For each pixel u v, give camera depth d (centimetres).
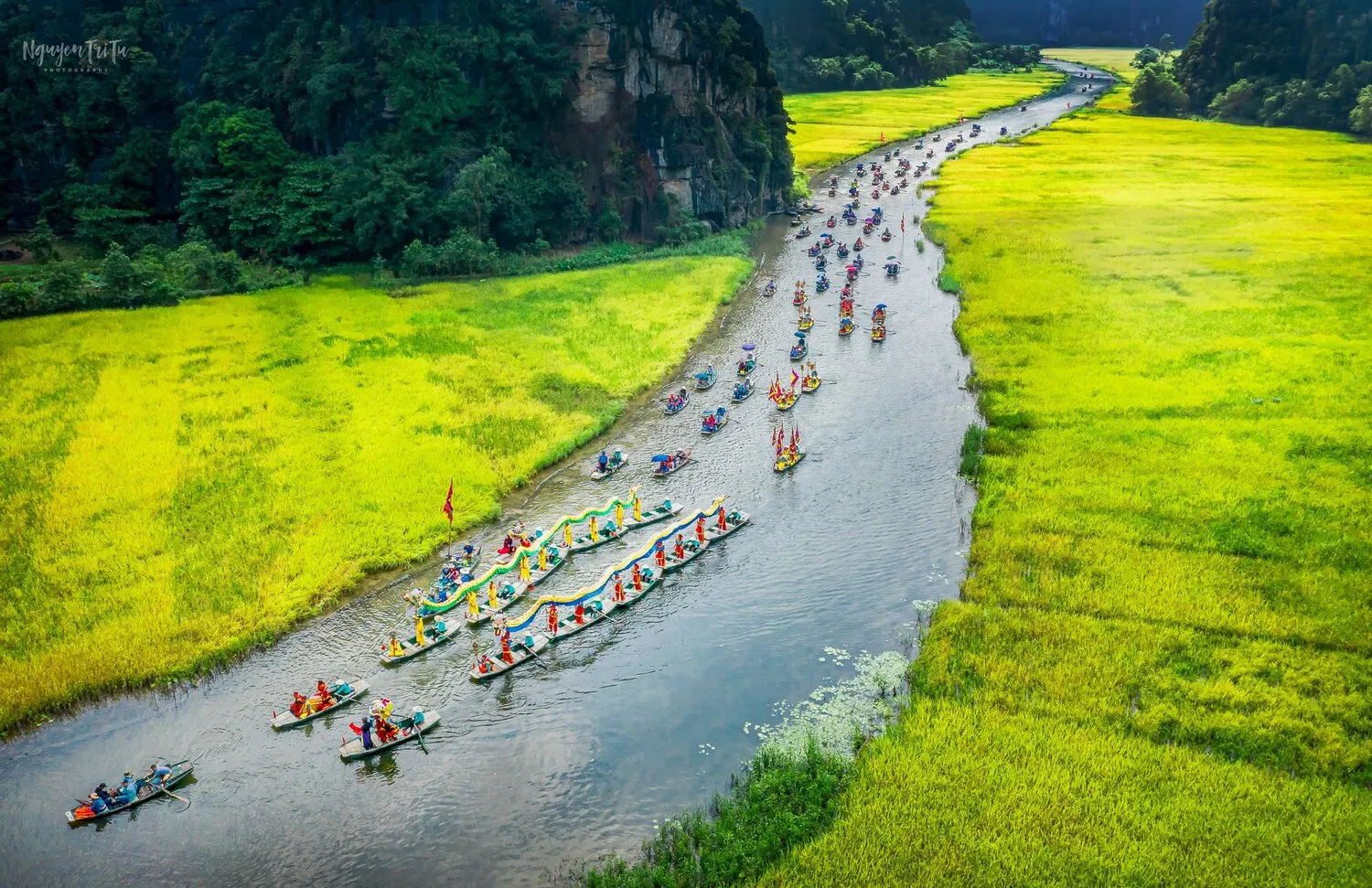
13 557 6712
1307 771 4822
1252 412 8862
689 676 5862
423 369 10075
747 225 16750
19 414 8894
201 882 4553
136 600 6297
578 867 4588
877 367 10556
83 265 13350
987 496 7575
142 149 14875
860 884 4288
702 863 4497
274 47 15275
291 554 6838
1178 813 4556
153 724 5475
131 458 8081
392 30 14262
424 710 5612
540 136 14775
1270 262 13462
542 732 5459
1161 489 7550
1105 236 15112
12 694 5497
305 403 9256
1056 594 6303
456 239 13350
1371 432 8356
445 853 4694
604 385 9919
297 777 5156
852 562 6950
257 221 13738
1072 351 10519
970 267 13725
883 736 5191
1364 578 6331
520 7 14725
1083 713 5228
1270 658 5634
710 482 8144
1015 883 4238
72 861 4662
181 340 10831
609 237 14975
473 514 7462
